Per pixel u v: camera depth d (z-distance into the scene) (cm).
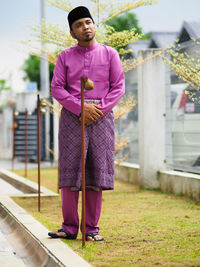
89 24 421
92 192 433
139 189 838
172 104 791
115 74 430
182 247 404
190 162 744
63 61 430
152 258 367
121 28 755
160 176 816
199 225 504
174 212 596
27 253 414
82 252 387
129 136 996
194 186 706
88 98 423
